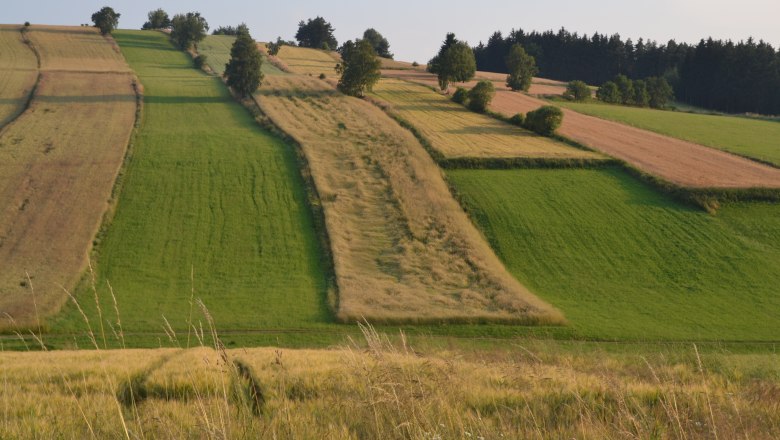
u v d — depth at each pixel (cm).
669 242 4444
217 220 4622
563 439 659
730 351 2844
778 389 966
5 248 3916
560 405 838
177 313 3244
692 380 1192
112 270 3797
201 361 1249
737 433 655
